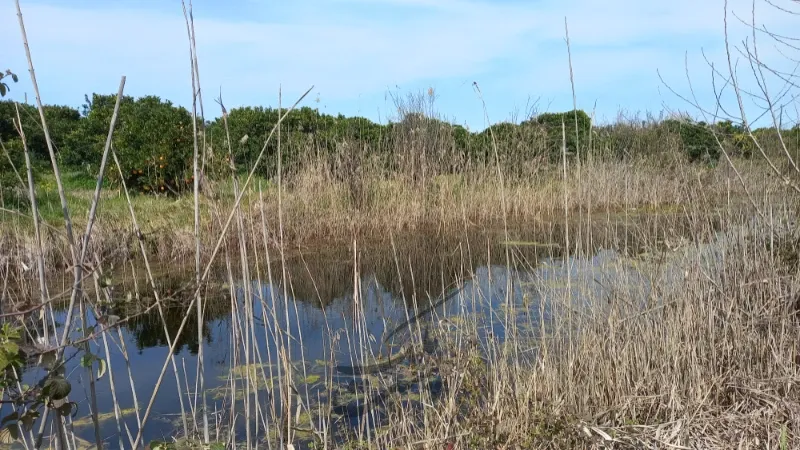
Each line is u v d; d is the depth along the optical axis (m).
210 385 4.34
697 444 2.95
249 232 7.98
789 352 3.57
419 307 6.26
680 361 3.69
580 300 4.84
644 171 10.52
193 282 2.23
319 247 9.38
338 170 10.55
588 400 3.43
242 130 10.91
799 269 4.10
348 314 6.15
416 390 4.07
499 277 7.53
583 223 9.98
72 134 11.77
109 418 3.86
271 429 3.61
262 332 5.55
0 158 7.23
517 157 11.52
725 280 4.37
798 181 4.61
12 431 1.73
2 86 1.75
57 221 7.33
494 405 3.09
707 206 5.14
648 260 4.89
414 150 11.08
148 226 7.82
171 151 9.88
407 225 10.59
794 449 2.88
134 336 5.54
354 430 3.57
